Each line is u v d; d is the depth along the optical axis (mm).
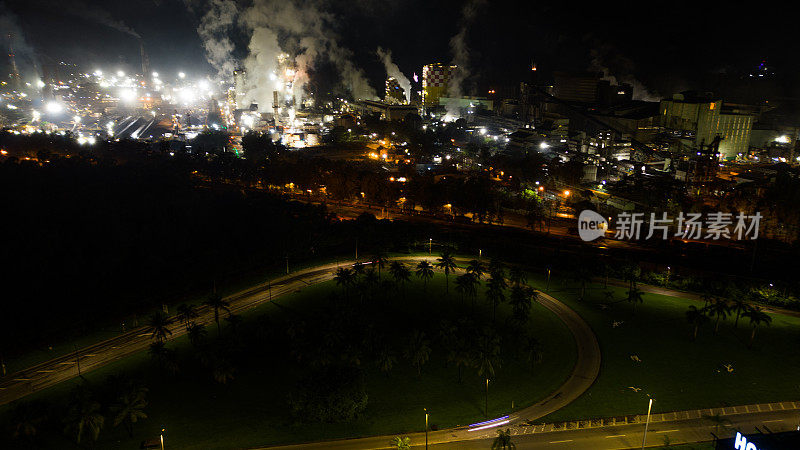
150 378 146875
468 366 150375
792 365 148125
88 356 160875
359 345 153750
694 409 129500
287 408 132750
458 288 187250
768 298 187125
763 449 95062
